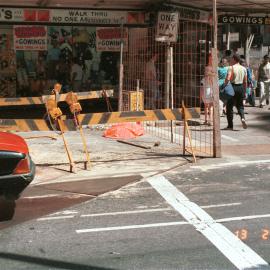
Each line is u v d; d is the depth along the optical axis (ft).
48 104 28.12
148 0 44.57
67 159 31.19
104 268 15.42
